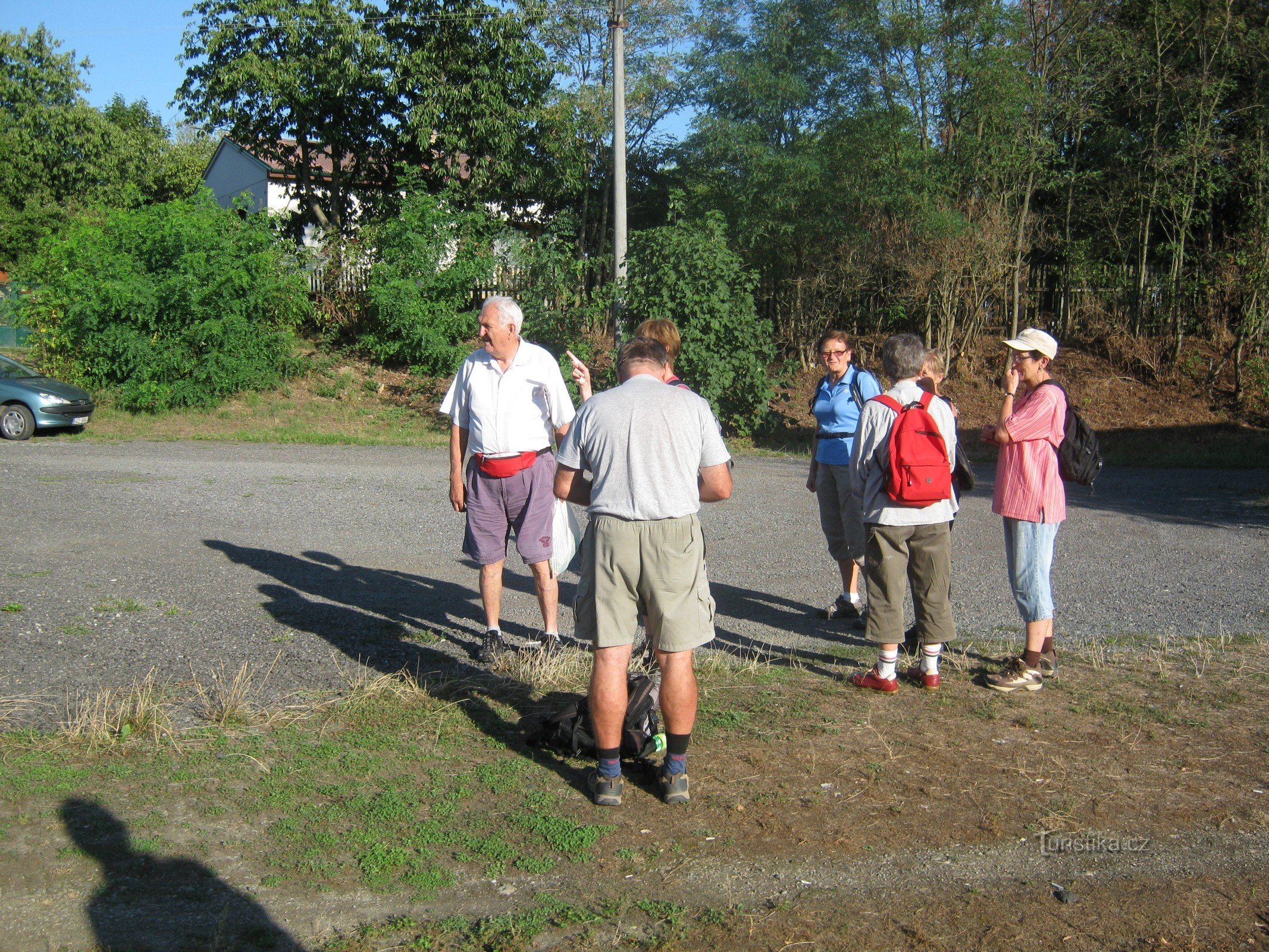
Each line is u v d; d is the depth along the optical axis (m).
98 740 3.91
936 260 19.83
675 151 25.72
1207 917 2.92
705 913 2.88
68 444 14.74
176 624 5.70
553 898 2.96
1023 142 19.89
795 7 21.16
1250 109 19.52
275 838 3.25
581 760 3.95
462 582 7.10
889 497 4.62
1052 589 7.26
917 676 4.93
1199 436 18.06
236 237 18.22
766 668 5.17
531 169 23.19
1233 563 8.22
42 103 42.62
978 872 3.15
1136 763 3.98
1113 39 19.55
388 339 20.03
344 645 5.40
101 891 2.90
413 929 2.77
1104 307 21.56
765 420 17.47
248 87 21.64
